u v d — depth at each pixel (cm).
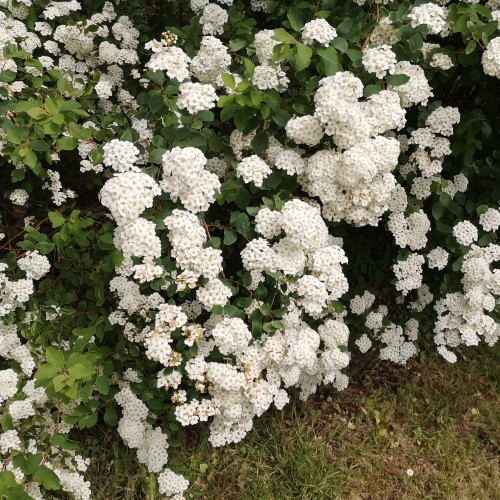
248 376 208
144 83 314
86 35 296
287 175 231
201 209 202
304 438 287
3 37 259
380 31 236
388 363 336
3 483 166
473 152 274
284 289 214
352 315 307
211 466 272
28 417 209
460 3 234
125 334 240
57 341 235
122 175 186
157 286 210
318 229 209
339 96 204
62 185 304
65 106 212
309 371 261
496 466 288
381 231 321
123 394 235
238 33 269
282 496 261
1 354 224
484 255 263
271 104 216
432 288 325
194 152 193
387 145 213
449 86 298
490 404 318
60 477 212
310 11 246
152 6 348
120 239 196
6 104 224
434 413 312
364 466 281
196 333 207
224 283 218
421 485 276
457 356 343
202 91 206
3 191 286
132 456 266
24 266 239
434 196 277
